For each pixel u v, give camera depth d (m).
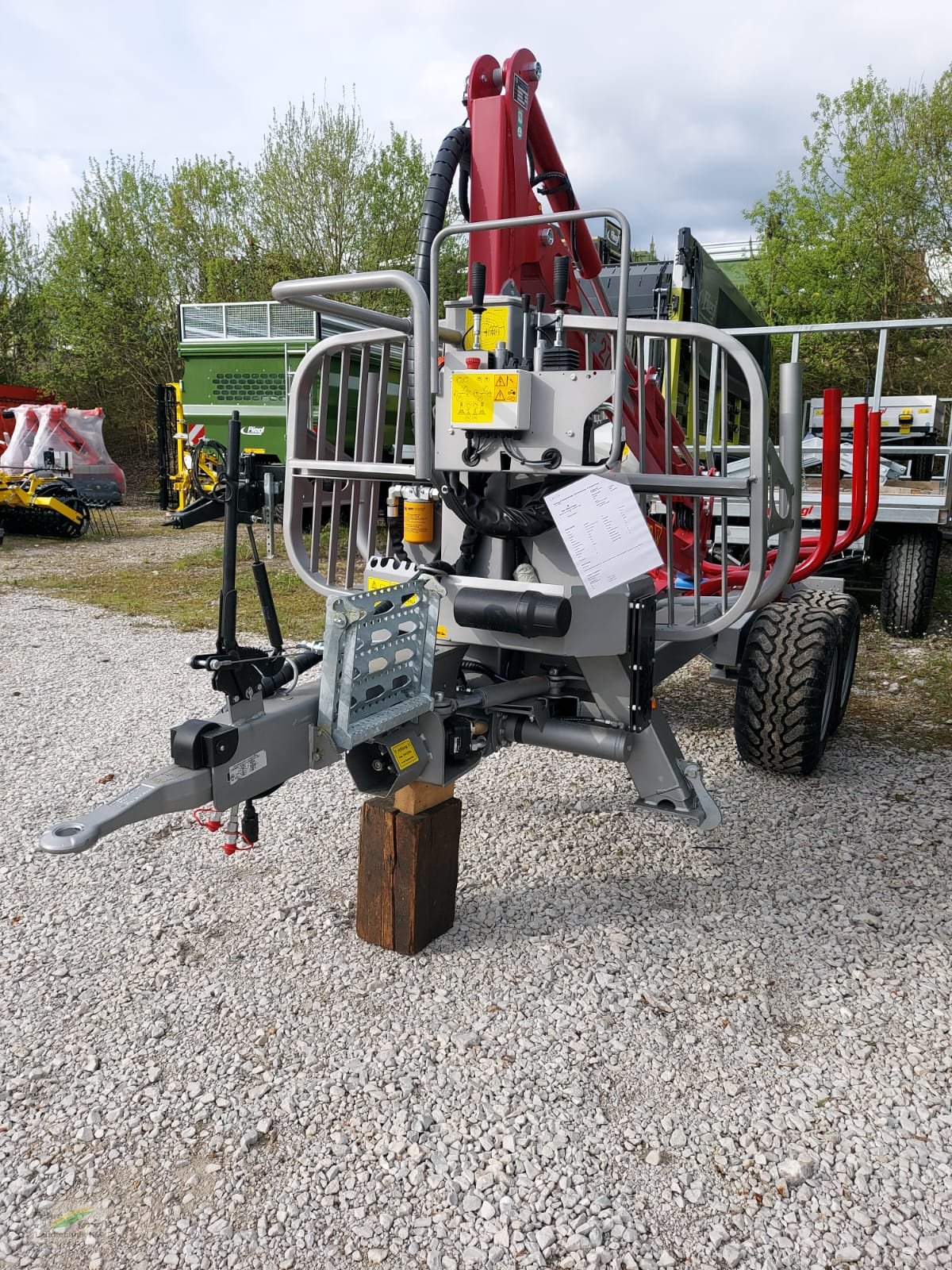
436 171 3.05
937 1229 1.75
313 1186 1.85
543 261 3.35
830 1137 1.98
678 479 2.54
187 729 1.87
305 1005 2.41
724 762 4.18
